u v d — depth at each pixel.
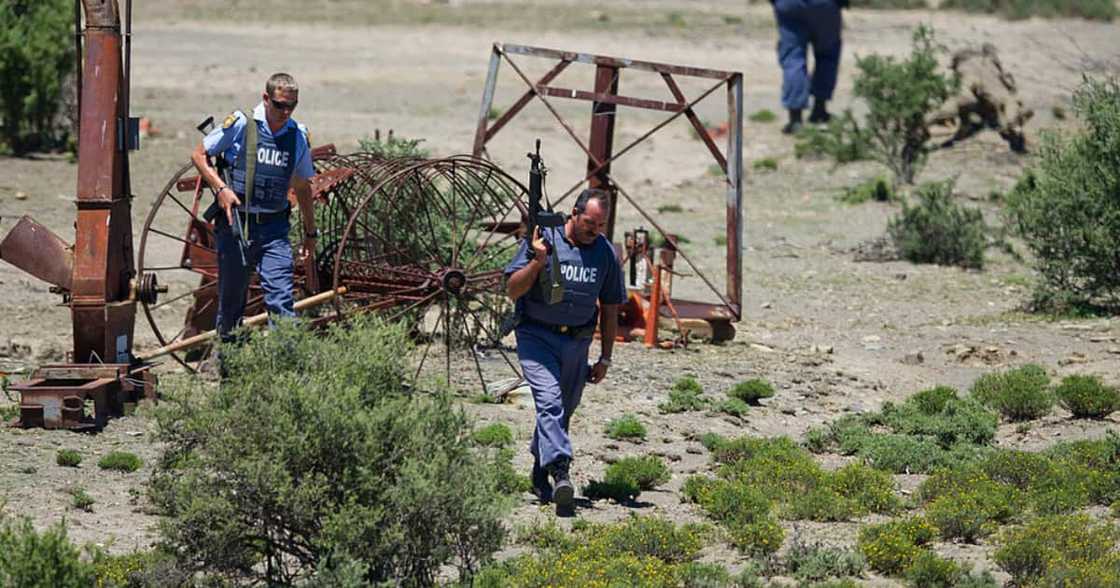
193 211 44.91
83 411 36.12
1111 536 29.61
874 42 159.88
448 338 44.19
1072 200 58.47
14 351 44.81
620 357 48.69
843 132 104.25
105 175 37.75
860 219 83.75
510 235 50.03
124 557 24.86
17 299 53.22
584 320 31.28
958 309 60.88
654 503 32.28
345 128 101.06
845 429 38.91
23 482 30.86
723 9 189.62
